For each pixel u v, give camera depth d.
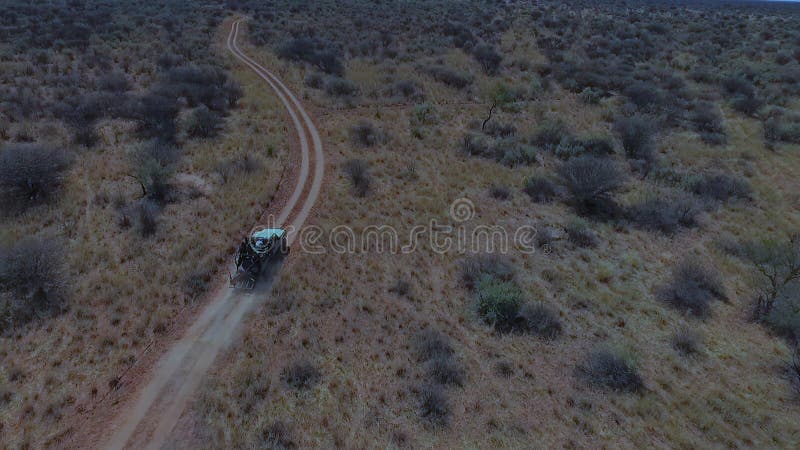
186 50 52.44
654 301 18.77
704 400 14.12
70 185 24.81
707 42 62.47
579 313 17.81
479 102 44.50
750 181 30.05
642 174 30.42
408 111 41.09
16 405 13.11
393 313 17.20
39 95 37.12
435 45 60.03
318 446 12.06
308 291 18.08
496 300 17.20
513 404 13.67
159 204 23.73
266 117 37.69
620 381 14.46
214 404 13.11
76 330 15.70
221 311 16.92
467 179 28.84
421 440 12.42
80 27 54.69
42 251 17.59
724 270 20.97
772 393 14.50
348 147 32.91
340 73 49.59
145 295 17.28
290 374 14.16
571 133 36.59
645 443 12.53
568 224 23.78
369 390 13.88
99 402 13.29
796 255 19.20
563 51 59.03
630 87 44.66
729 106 42.25
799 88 45.19
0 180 22.69
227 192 25.36
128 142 30.94
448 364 14.71
